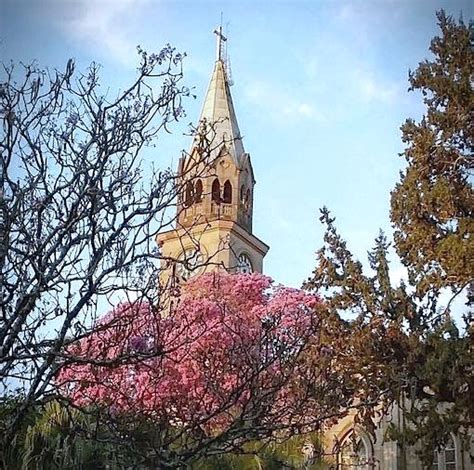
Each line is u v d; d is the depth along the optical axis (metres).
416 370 17.00
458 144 19.80
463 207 19.11
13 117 8.80
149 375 11.84
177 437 8.84
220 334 14.75
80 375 11.66
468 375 17.02
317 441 14.55
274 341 13.99
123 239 8.60
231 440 9.08
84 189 8.55
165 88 9.56
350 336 17.84
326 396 13.16
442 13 20.42
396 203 19.52
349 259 18.98
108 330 10.80
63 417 11.19
